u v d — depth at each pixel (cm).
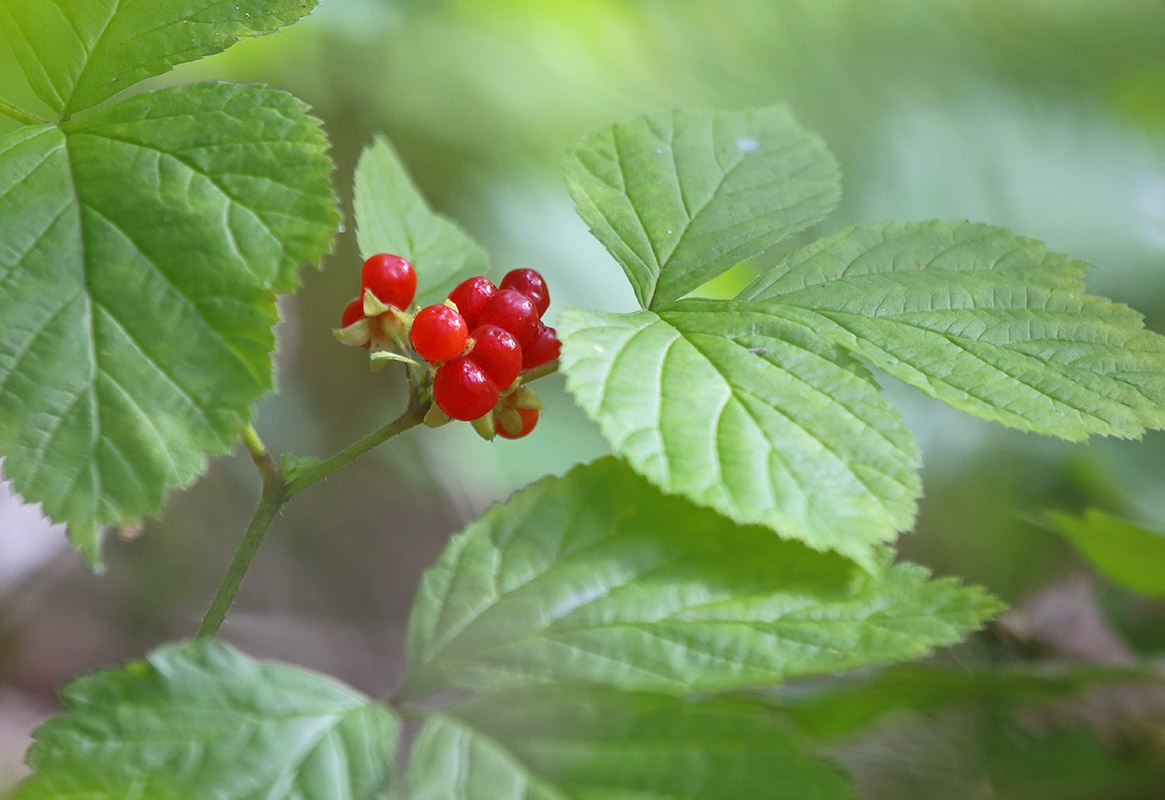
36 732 35
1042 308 39
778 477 36
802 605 37
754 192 40
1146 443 66
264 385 37
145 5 39
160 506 36
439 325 38
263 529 38
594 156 41
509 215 73
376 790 35
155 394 37
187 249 37
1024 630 47
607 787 35
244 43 71
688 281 39
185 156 38
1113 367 38
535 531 38
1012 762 44
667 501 38
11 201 37
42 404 36
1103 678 44
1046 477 68
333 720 36
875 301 39
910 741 45
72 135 38
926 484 69
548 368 40
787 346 38
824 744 44
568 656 36
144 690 36
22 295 37
